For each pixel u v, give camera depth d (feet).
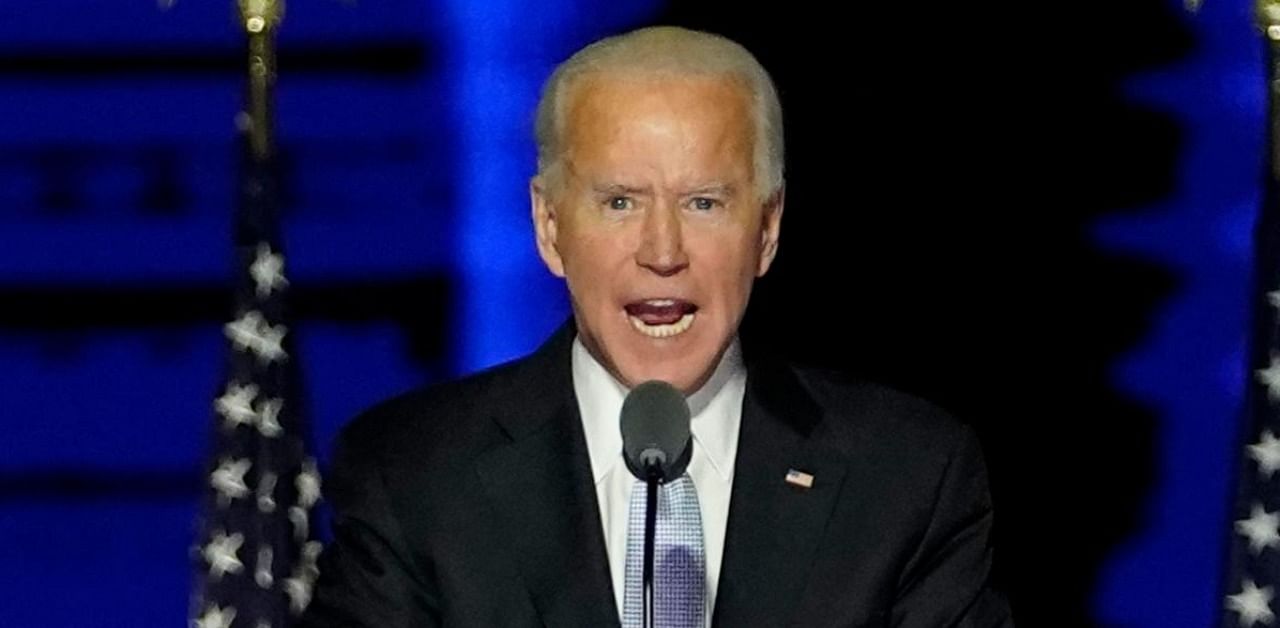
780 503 32.73
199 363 45.37
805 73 43.60
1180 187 43.73
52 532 45.83
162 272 45.14
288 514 43.06
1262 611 42.24
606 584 31.89
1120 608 44.65
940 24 43.45
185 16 44.78
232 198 44.93
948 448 33.68
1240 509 42.50
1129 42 43.47
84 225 45.14
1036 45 43.47
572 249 30.89
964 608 32.81
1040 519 44.45
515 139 44.65
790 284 43.91
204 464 44.47
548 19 44.45
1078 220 43.70
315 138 44.75
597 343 31.48
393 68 44.65
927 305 43.83
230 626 42.93
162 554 45.80
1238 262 43.86
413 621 32.58
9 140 44.93
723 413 33.32
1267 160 42.37
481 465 33.09
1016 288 43.78
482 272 44.88
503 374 34.63
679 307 30.73
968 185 43.65
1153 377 44.09
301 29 44.60
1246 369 43.24
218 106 44.91
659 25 44.06
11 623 46.29
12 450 45.60
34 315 45.32
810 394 34.27
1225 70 43.62
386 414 34.55
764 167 30.86
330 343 45.01
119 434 45.55
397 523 32.96
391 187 44.83
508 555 32.42
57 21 44.78
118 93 44.93
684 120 30.01
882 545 32.55
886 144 43.62
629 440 27.20
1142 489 44.32
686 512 31.71
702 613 31.40
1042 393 44.06
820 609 32.07
